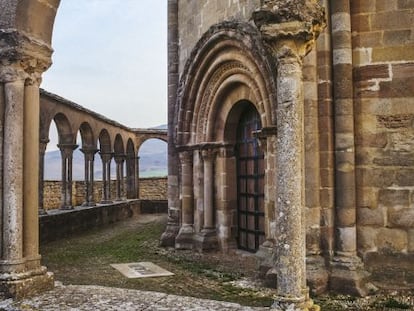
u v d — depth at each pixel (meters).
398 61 8.02
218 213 12.52
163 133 29.78
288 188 5.39
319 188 8.12
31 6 6.48
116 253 12.79
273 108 9.55
